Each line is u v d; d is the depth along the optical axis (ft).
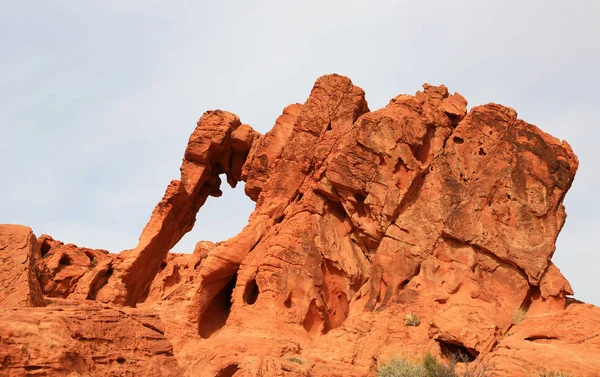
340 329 105.09
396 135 118.73
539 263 107.65
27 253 60.29
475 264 109.09
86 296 129.80
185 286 129.29
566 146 115.65
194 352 99.30
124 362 46.39
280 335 106.32
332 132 125.08
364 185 117.70
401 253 112.88
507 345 91.30
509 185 112.88
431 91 126.62
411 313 104.12
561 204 112.78
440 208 114.93
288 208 121.49
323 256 115.24
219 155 149.69
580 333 93.91
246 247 115.75
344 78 128.98
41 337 40.11
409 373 89.45
